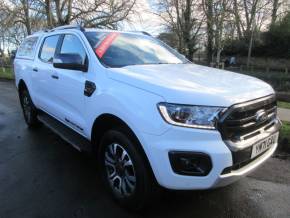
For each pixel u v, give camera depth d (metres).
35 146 5.39
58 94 4.62
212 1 18.70
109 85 3.41
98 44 4.03
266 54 38.44
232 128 2.79
